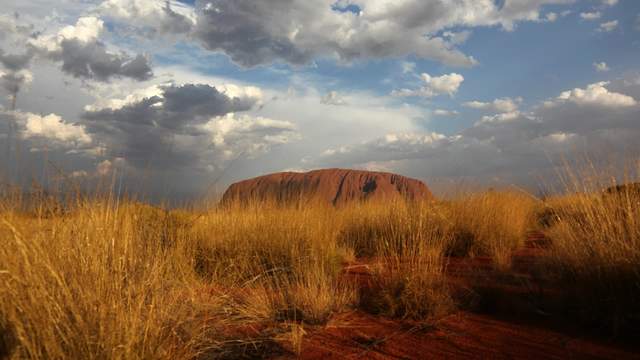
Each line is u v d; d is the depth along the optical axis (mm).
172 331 3363
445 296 5020
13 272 3072
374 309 5000
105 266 3533
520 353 3674
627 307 4148
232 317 4594
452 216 9273
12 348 2805
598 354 3570
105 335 2916
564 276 5285
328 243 7555
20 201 3844
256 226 7609
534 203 13164
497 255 7074
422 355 3736
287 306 5066
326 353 3816
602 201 5496
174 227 6742
